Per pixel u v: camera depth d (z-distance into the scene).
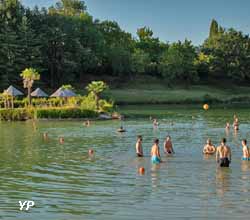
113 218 21.72
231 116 85.06
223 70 170.75
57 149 44.25
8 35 122.00
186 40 166.62
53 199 25.00
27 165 35.28
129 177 30.27
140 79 159.12
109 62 156.75
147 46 189.50
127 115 87.56
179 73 159.88
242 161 35.66
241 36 174.50
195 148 43.38
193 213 22.19
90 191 26.59
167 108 109.62
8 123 76.00
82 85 143.00
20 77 122.44
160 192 26.11
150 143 47.69
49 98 100.31
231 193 25.67
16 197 25.52
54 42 134.50
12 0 130.00
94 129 63.97
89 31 149.88
